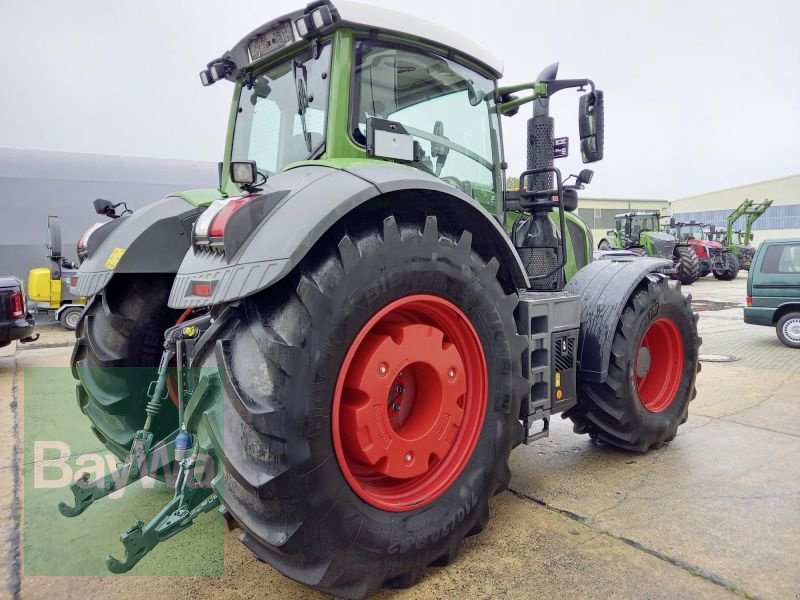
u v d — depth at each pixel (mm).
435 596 1883
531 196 3137
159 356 2697
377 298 1783
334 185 1791
